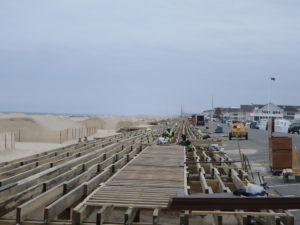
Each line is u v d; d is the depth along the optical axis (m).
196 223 6.84
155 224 5.42
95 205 5.90
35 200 5.81
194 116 77.81
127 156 12.38
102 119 62.94
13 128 30.47
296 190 10.78
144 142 19.17
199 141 20.16
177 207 4.70
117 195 6.64
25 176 9.02
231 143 29.45
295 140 31.69
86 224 5.36
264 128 62.91
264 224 5.90
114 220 6.73
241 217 5.69
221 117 162.88
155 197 6.48
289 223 5.31
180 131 34.47
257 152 21.95
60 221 5.56
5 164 11.32
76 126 41.34
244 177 9.30
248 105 143.12
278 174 13.32
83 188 7.14
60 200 5.81
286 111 106.56
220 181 8.43
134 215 5.87
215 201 4.63
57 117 41.47
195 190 9.15
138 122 73.81
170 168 10.17
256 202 4.57
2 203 5.69
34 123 31.62
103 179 8.72
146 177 8.63
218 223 5.53
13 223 5.47
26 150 21.73
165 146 16.89
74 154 13.36
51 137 29.50
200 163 11.77
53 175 8.98
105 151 14.74
